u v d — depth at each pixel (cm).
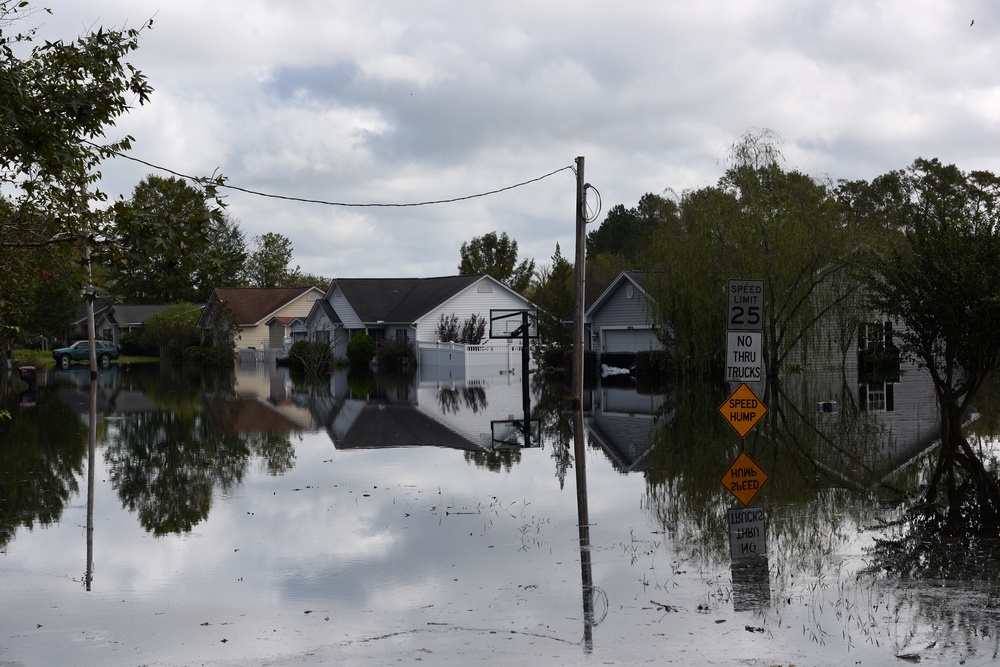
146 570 993
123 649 749
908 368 4344
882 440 1933
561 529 1152
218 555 1052
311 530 1172
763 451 1784
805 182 3612
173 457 1848
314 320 6744
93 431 2264
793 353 3938
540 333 5156
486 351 5469
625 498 1352
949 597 845
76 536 1159
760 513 1179
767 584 897
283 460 1798
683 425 2280
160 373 5394
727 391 3344
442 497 1385
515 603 848
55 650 750
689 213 3822
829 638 738
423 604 852
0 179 1105
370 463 1745
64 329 6303
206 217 1000
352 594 890
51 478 1603
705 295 3647
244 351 6994
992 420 2261
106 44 1113
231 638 771
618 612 816
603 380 4259
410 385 4084
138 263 1011
